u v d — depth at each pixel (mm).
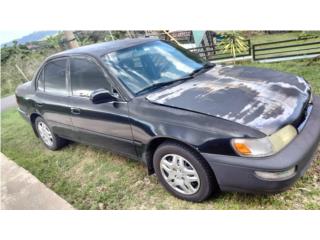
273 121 2377
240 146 2295
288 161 2227
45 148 4996
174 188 2865
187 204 2811
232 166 2342
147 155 2969
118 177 3512
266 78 3061
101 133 3395
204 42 17094
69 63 3715
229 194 2791
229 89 2832
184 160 2664
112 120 3139
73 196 3365
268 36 20984
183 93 2885
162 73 3311
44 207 3199
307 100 2793
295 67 6473
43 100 4207
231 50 10008
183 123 2555
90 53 3469
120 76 3170
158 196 3018
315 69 5895
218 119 2445
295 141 2387
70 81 3707
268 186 2262
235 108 2529
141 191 3158
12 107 12836
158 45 3752
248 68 3416
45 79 4219
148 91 3072
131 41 3779
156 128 2703
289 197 2627
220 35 15602
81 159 4203
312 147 2439
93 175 3703
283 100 2639
